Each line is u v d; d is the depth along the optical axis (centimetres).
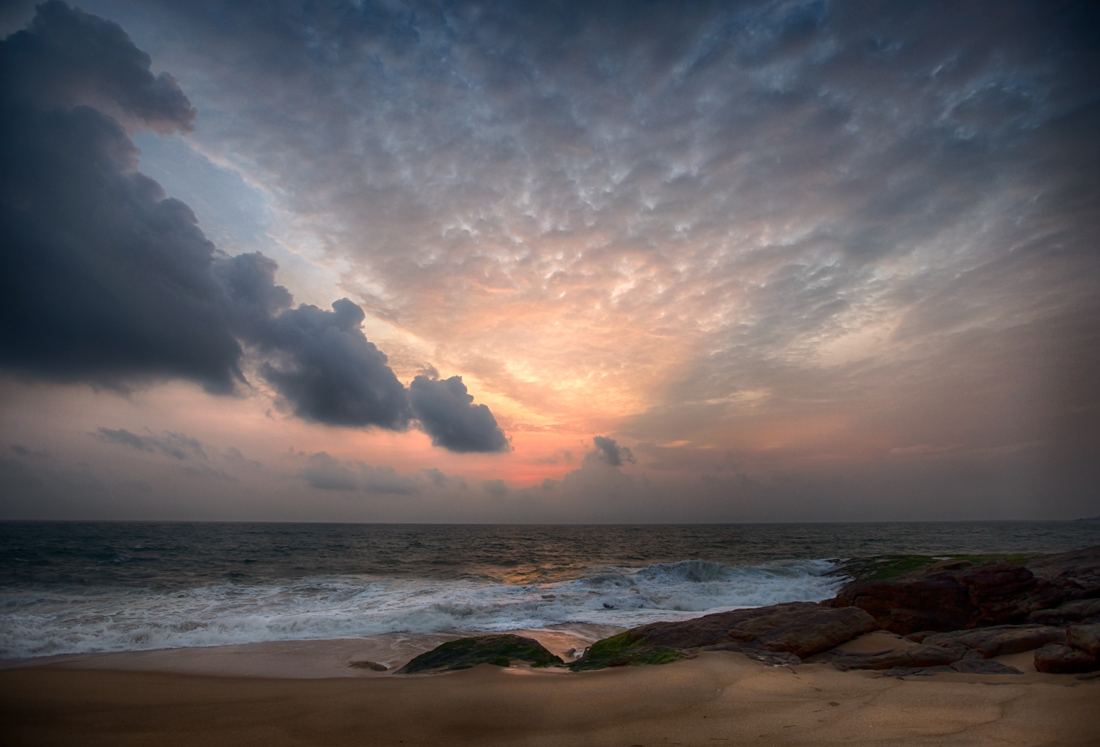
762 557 4241
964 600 1246
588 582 2500
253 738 573
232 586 2362
